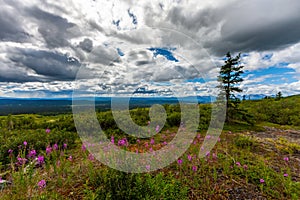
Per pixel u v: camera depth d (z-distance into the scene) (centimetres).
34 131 610
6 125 722
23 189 258
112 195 244
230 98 1112
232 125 1078
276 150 598
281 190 321
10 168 379
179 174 354
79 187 294
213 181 337
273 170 405
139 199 243
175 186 298
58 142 520
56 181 306
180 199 270
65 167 340
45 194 253
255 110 1831
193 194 294
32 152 333
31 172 282
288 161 496
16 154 434
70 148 518
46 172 340
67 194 274
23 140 471
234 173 375
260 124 1280
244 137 708
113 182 259
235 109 1121
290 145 657
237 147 594
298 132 1027
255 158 493
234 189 316
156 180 294
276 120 1511
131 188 261
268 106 1925
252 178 352
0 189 277
